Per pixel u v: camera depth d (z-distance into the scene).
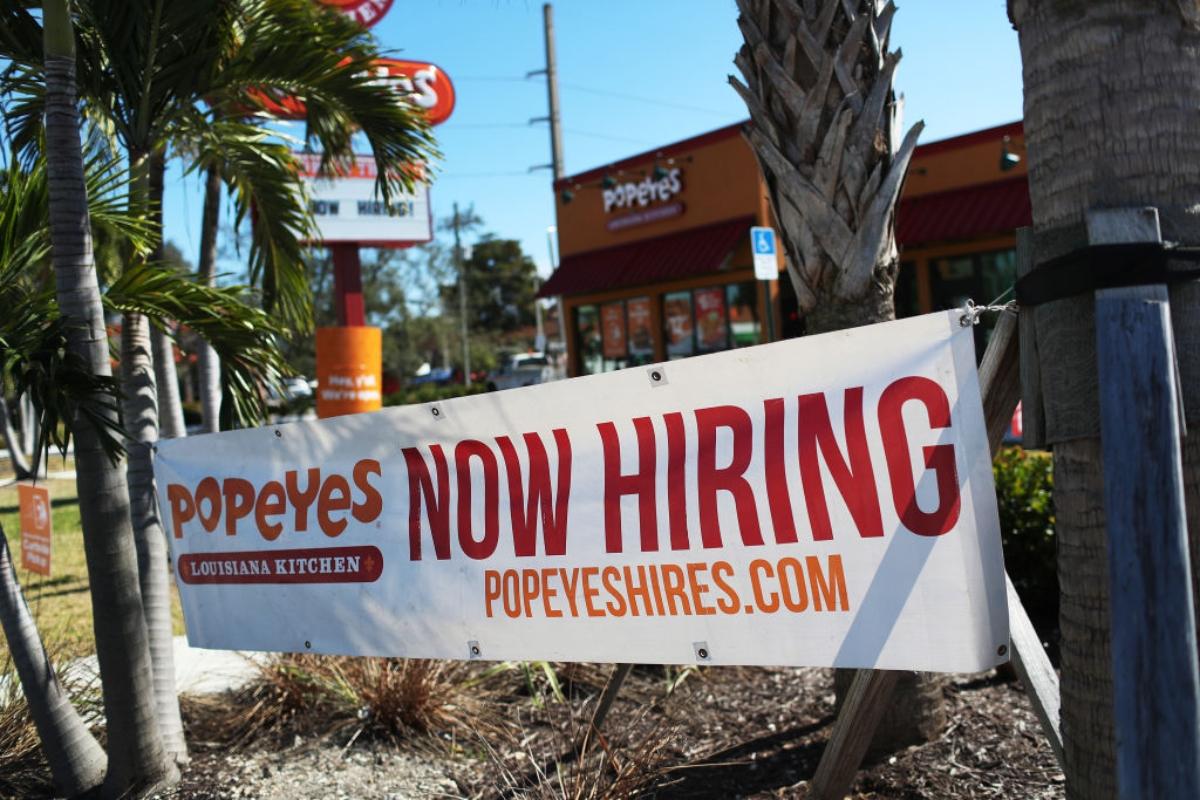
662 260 19.42
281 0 5.35
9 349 3.49
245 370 4.70
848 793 3.65
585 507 2.90
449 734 4.51
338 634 3.47
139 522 4.36
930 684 3.93
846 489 2.49
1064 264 1.96
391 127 5.96
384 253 42.06
